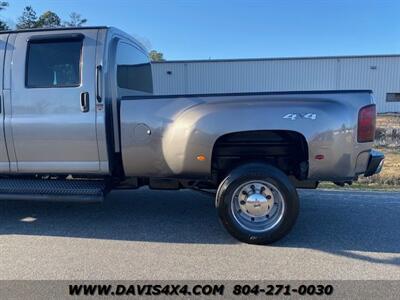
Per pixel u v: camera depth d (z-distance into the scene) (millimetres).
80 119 4449
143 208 5695
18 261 3830
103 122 4418
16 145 4621
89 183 4645
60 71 4516
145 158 4402
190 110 4199
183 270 3645
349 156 4082
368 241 4398
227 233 4633
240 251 4086
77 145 4504
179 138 4223
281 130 4098
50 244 4289
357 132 4066
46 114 4520
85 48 4461
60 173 4621
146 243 4328
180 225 4938
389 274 3570
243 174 4168
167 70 36844
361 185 7449
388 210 5629
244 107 4109
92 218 5227
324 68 36844
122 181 4840
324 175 4133
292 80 36969
